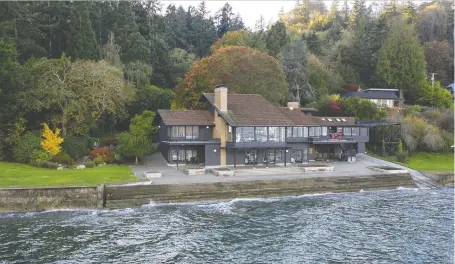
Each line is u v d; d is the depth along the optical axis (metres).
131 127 54.34
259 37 89.75
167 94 70.88
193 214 33.84
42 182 37.88
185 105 65.69
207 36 110.50
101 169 47.31
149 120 55.38
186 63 88.56
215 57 65.69
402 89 88.75
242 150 54.28
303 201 39.41
